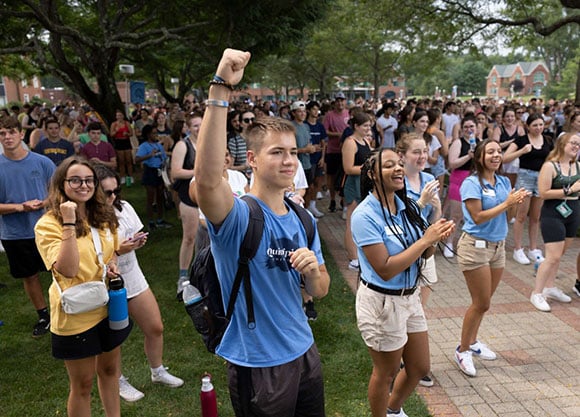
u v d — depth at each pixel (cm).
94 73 1251
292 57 3794
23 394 370
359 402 355
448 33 1543
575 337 452
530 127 652
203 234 458
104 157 862
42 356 428
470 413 346
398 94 7788
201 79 2853
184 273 537
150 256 691
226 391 373
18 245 450
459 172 662
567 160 487
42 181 468
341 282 586
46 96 6638
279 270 201
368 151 604
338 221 888
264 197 204
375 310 287
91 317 278
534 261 657
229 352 206
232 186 412
